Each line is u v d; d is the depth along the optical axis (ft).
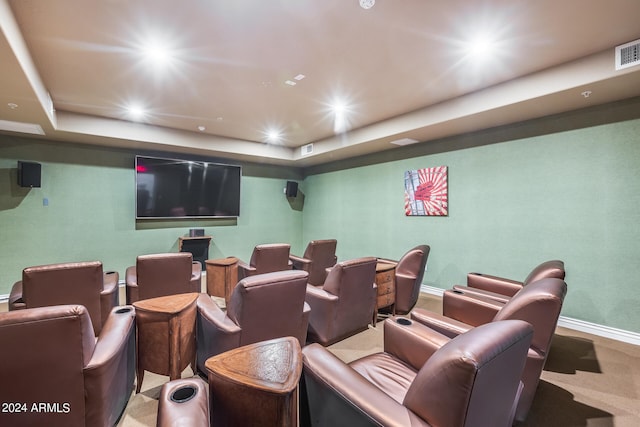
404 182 16.15
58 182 14.66
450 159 14.10
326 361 4.25
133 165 16.71
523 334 3.45
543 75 9.27
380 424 3.19
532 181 11.43
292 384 3.39
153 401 6.36
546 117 11.07
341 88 10.71
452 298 8.40
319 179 22.26
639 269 9.18
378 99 11.74
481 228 12.96
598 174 9.92
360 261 8.69
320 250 12.48
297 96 11.44
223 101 11.97
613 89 8.76
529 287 5.82
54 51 8.09
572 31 7.34
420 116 12.71
